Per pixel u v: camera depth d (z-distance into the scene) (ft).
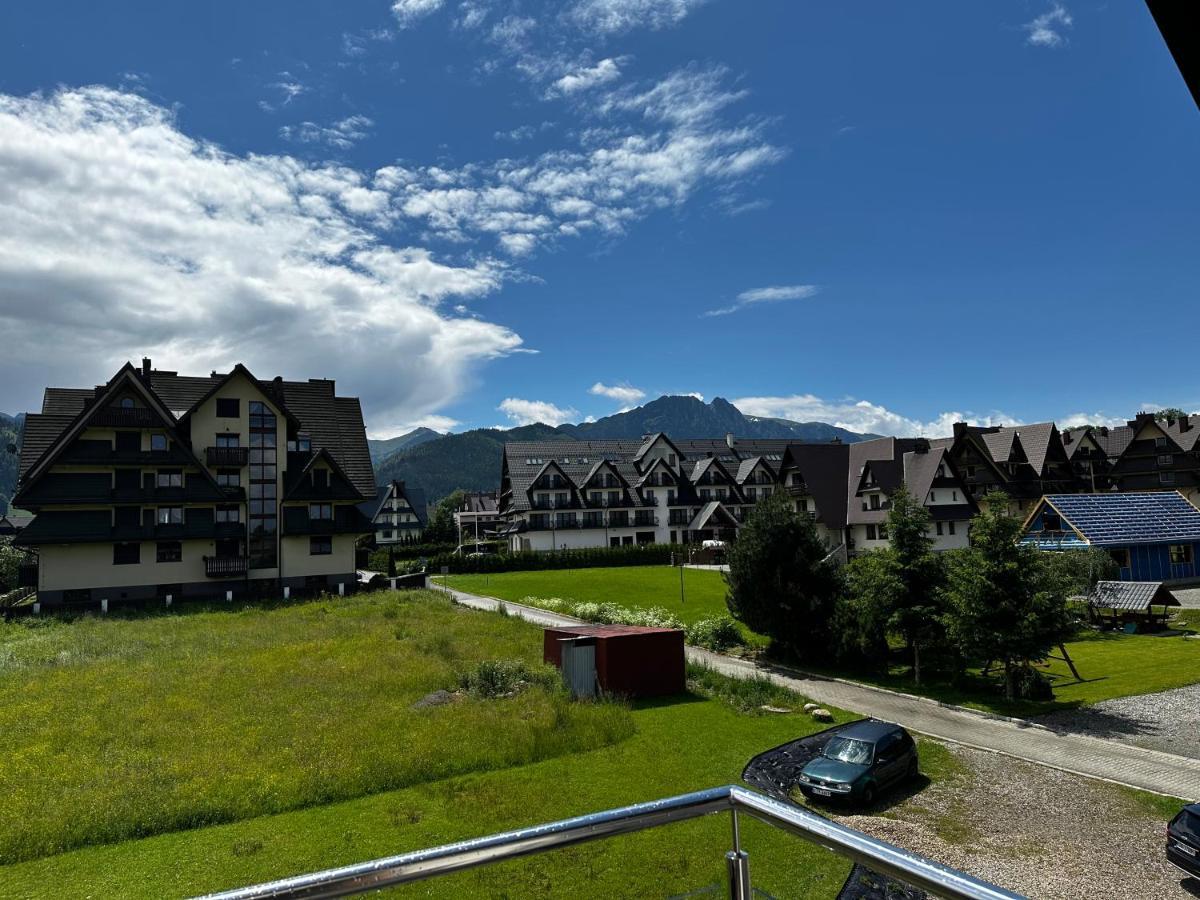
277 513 180.14
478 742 64.39
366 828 48.78
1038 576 84.99
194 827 49.65
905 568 97.25
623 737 68.95
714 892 11.18
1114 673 97.60
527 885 37.78
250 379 179.83
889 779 59.52
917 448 219.82
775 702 84.94
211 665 93.56
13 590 193.26
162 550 166.20
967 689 92.53
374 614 136.67
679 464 308.60
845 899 27.99
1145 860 47.91
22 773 56.75
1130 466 265.13
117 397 163.84
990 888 7.39
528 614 150.10
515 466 292.20
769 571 110.63
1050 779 62.39
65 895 40.63
